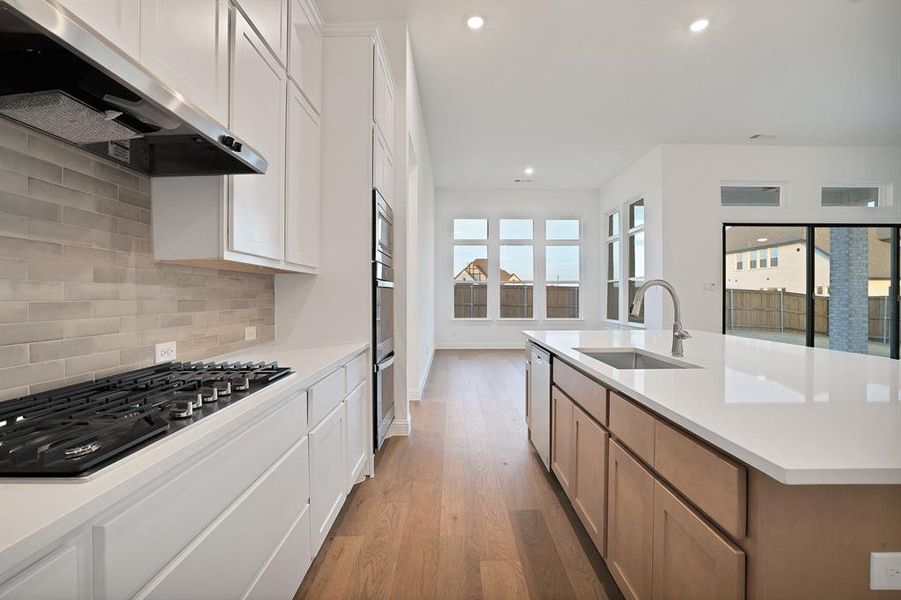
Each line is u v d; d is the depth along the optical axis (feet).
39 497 2.07
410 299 14.25
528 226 27.99
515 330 27.91
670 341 8.57
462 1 10.17
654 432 4.04
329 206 8.73
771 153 19.66
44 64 2.81
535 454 9.77
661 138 18.83
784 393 4.13
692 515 3.37
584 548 6.19
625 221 23.85
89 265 4.34
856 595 2.70
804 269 19.84
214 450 3.20
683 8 10.39
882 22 10.91
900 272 19.77
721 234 19.53
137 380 4.39
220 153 4.58
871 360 6.09
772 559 2.69
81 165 4.23
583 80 13.75
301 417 5.01
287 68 6.72
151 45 3.72
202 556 3.03
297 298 8.71
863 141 19.24
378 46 9.22
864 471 2.41
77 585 2.09
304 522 5.08
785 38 11.58
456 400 14.55
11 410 3.25
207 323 6.45
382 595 5.23
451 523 6.86
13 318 3.57
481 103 15.37
